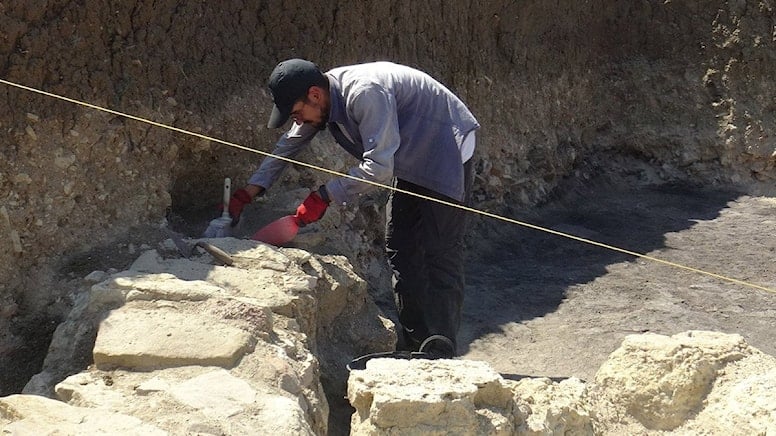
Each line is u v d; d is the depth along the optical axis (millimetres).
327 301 4324
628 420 3469
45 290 4242
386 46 6422
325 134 5754
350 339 4488
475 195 7188
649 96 8828
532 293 6078
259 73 5434
